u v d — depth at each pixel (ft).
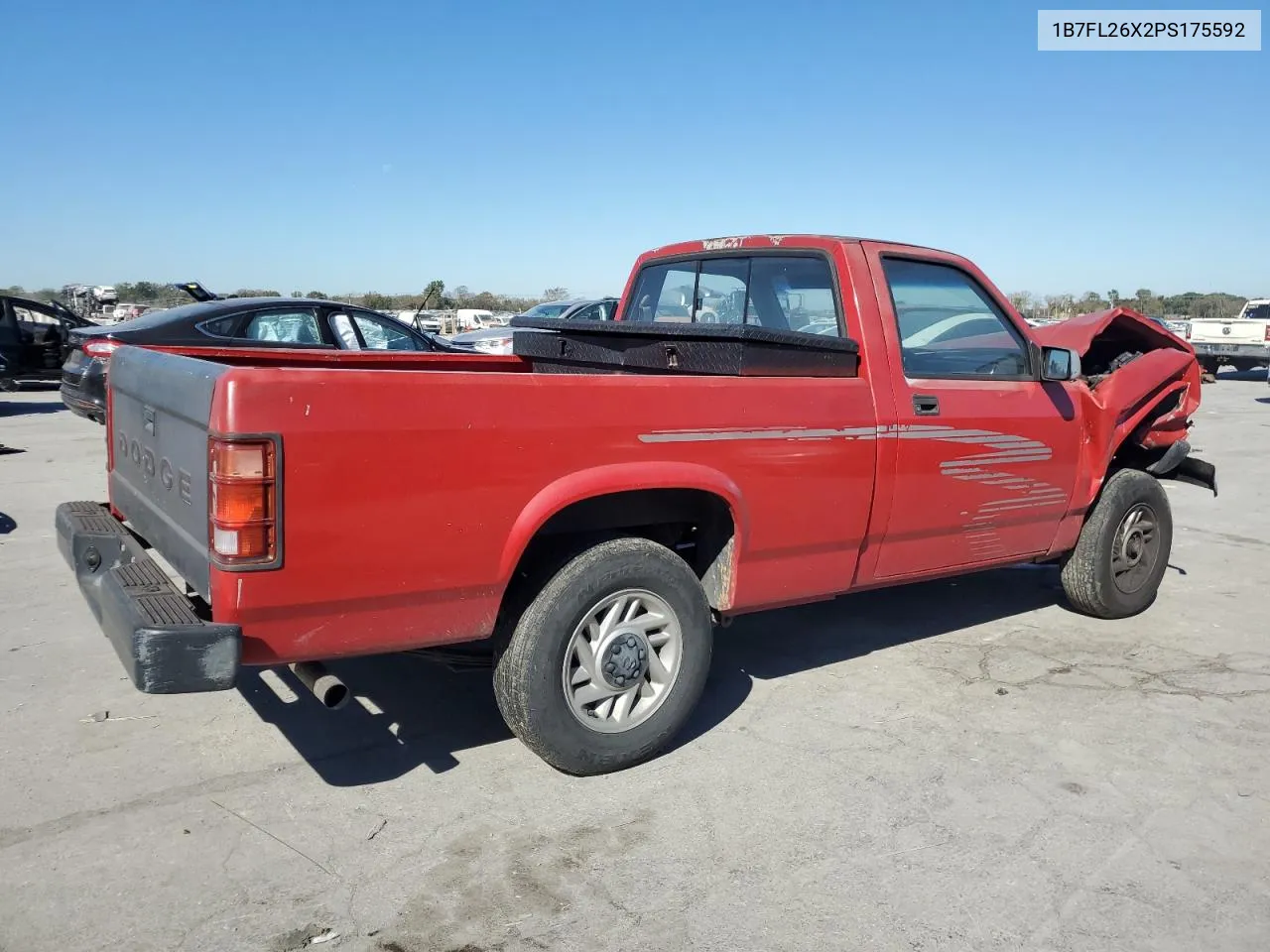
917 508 14.05
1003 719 13.65
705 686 14.70
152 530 11.47
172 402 10.37
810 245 14.15
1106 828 10.80
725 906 9.29
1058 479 16.17
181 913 8.99
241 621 9.19
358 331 33.73
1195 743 12.96
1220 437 45.78
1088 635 17.34
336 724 13.07
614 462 11.04
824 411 12.76
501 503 10.33
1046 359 15.46
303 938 8.70
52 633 16.10
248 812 10.77
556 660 11.06
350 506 9.49
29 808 10.70
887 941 8.84
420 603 10.15
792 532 12.75
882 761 12.32
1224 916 9.28
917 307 14.28
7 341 52.75
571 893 9.45
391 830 10.49
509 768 11.97
